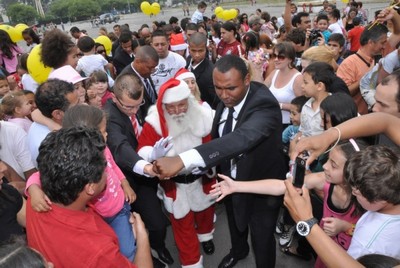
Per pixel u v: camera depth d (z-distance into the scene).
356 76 3.49
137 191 2.42
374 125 1.43
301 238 2.69
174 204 2.43
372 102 2.86
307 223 1.20
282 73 3.51
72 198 1.23
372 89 2.93
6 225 1.60
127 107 2.26
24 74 4.49
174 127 2.26
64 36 3.14
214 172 2.45
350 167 1.30
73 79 2.68
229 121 2.05
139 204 2.46
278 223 3.05
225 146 1.68
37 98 2.09
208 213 2.74
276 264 2.78
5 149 2.43
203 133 2.34
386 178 1.20
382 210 1.31
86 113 1.71
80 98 2.75
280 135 2.07
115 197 1.65
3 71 5.50
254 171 2.04
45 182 1.21
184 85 2.18
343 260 1.11
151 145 2.33
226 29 5.59
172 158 1.63
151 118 2.30
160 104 2.15
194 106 2.34
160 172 1.60
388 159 1.23
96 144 1.25
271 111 1.90
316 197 2.08
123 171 2.28
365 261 1.09
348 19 9.10
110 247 1.23
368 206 1.30
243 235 2.61
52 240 1.23
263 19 9.83
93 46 5.12
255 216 2.21
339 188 1.73
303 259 2.79
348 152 1.55
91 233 1.24
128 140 2.35
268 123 1.83
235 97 1.85
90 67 5.00
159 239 2.62
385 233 1.29
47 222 1.25
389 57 2.73
